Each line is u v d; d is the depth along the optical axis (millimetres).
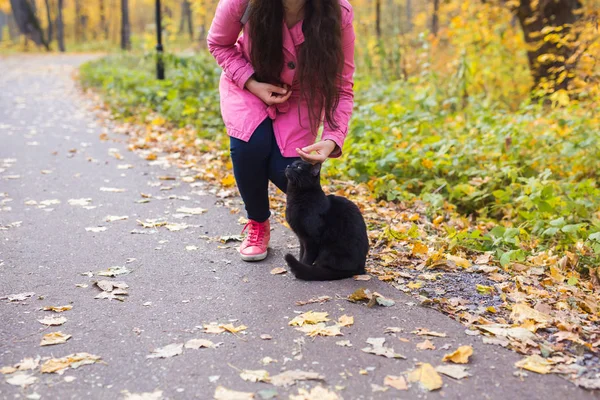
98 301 3225
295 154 3529
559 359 2584
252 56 3375
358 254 3449
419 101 8539
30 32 38000
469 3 11406
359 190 5707
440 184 5844
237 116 3523
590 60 7605
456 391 2340
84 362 2557
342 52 3297
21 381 2404
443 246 4195
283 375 2436
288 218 3439
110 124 9367
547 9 11062
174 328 2902
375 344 2697
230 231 4469
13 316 3023
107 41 49031
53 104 11922
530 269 3934
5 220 4648
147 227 4527
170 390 2352
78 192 5492
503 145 6496
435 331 2848
